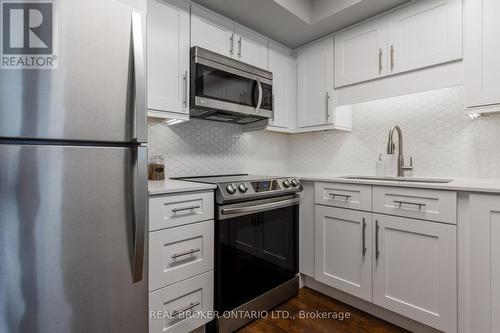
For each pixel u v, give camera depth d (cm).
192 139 211
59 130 92
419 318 147
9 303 87
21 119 87
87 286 99
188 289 141
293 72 251
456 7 159
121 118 104
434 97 194
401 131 209
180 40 170
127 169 107
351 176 222
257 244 176
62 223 94
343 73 215
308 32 221
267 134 268
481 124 174
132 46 107
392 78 188
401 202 154
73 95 95
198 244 146
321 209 195
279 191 184
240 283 164
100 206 101
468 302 132
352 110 241
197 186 144
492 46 146
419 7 173
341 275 183
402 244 154
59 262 94
